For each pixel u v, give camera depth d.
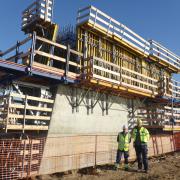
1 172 9.75
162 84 18.42
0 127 10.56
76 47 14.23
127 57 18.05
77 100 13.91
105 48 16.08
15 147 10.27
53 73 11.92
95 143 13.73
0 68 10.58
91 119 14.58
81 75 12.88
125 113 17.08
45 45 14.02
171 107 20.36
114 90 15.11
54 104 12.66
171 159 15.19
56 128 12.57
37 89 13.05
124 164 13.31
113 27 15.91
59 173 11.66
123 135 12.21
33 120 12.54
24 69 10.84
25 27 14.08
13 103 11.38
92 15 14.35
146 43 19.19
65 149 12.34
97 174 11.23
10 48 12.44
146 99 18.89
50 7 13.54
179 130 20.03
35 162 10.96
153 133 19.27
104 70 13.49
